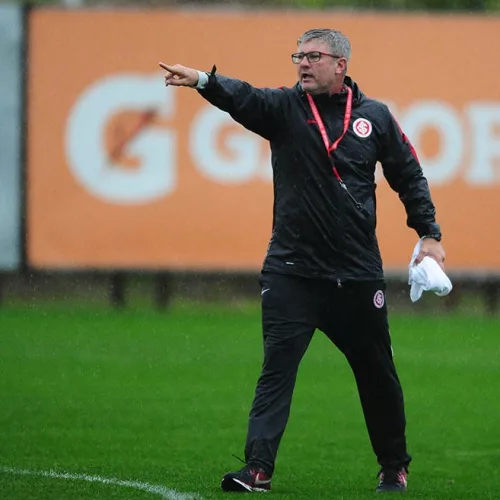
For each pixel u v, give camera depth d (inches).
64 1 3390.7
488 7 3654.0
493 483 1084.5
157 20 2837.1
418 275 983.0
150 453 1212.5
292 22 2859.3
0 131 2810.0
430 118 2874.0
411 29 2876.5
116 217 2827.3
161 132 2832.2
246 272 2847.0
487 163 2874.0
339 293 964.6
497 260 2869.1
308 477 1100.5
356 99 970.1
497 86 2874.0
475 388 1727.4
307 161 954.1
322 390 1692.9
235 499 917.2
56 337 2255.2
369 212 965.2
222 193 2832.2
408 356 2079.2
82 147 2827.3
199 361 1964.8
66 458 1170.0
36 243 2817.4
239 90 943.7
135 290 3334.2
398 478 1012.5
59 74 2824.8
